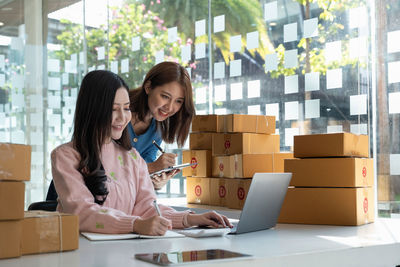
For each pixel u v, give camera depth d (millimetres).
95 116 1793
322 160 2096
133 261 1121
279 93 3145
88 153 1778
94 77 1826
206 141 3164
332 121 2854
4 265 1088
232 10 3463
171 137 2824
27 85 4453
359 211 2029
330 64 2865
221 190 2990
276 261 1188
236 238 1552
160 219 1563
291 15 3072
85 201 1680
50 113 4492
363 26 2725
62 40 4539
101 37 4449
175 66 2668
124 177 1934
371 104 2725
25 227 1210
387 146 2670
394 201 2639
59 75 4539
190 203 3250
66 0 4508
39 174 4422
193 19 3768
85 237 1542
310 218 2080
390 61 2678
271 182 1735
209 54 3650
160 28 4027
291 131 3068
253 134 2891
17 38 4441
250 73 3346
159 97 2643
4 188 1152
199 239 1518
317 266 1274
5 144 1162
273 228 1884
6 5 4426
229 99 3504
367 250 1402
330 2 2861
